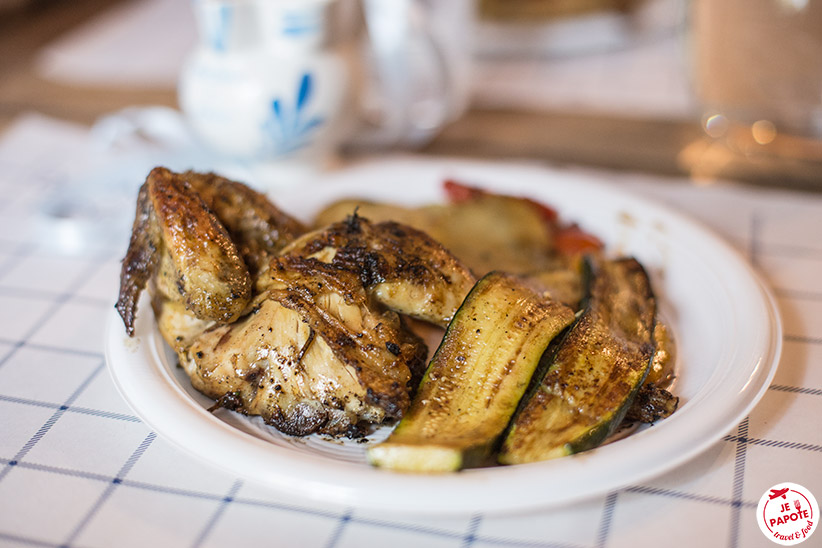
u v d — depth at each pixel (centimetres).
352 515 34
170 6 87
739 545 33
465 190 48
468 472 33
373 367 36
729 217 49
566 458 33
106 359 38
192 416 35
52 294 45
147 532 33
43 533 33
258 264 39
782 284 43
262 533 33
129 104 61
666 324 41
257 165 52
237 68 49
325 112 50
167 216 37
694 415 34
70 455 36
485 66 70
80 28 81
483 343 36
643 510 34
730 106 54
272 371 36
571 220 47
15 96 63
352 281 37
